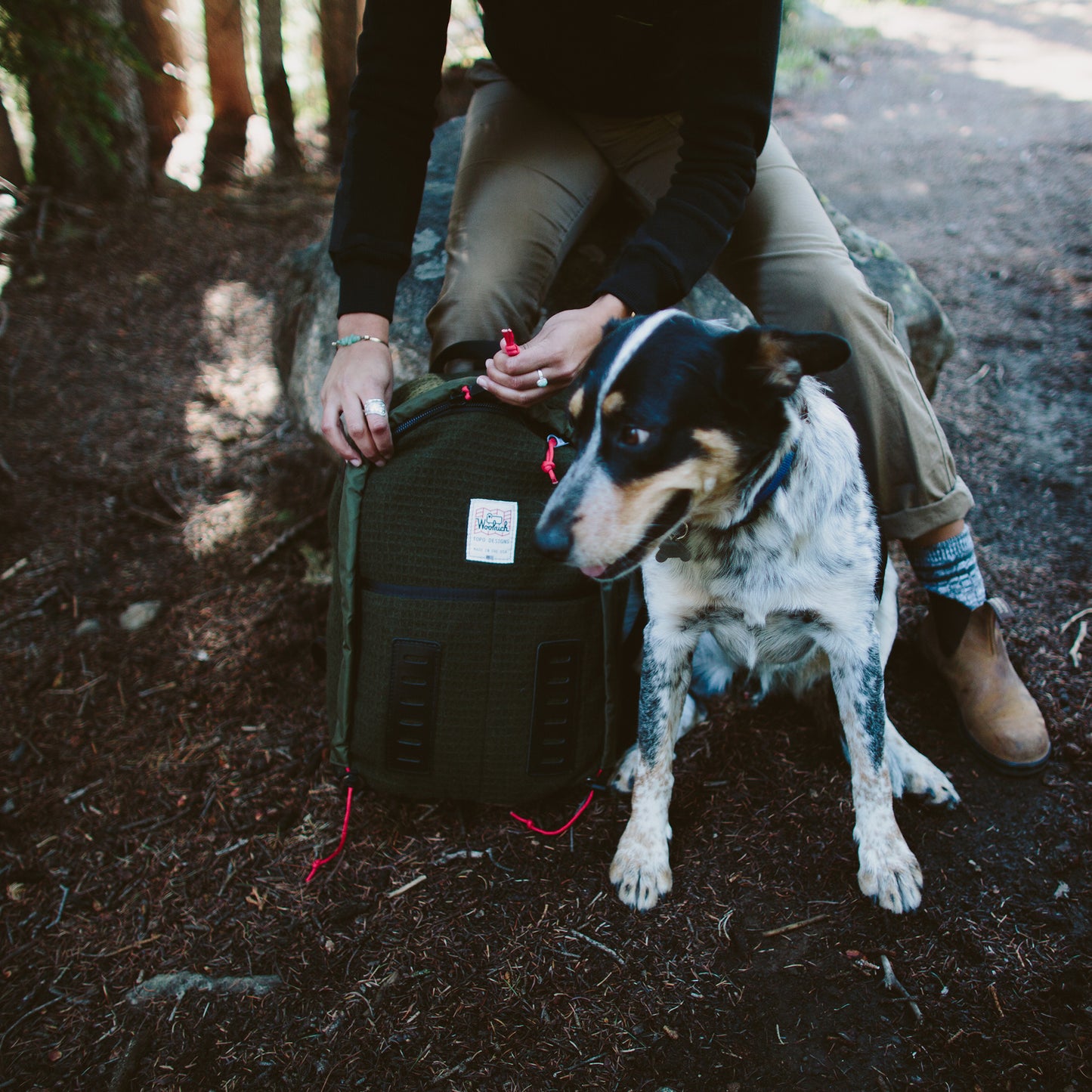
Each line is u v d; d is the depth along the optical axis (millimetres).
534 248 2094
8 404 3906
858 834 1886
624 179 2256
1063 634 2494
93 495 3385
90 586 2959
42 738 2416
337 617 2025
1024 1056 1558
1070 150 6738
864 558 1780
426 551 1876
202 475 3484
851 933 1794
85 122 4379
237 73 6605
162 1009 1751
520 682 1924
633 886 1874
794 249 2029
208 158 6648
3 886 2039
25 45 3943
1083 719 2217
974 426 3500
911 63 9609
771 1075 1565
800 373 1498
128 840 2127
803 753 2213
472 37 7727
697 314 2711
